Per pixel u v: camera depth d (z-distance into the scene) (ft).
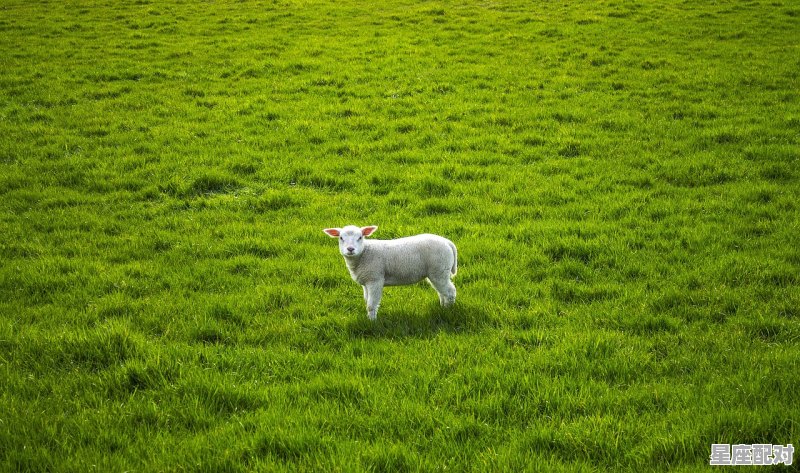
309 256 32.53
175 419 18.54
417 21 92.79
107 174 44.06
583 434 17.47
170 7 100.99
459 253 32.14
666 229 34.53
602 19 89.81
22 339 22.54
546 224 35.68
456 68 70.69
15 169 44.34
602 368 21.13
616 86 63.87
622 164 45.55
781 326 23.58
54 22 89.61
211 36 84.58
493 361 21.86
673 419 18.04
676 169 43.52
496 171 44.86
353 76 68.08
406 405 19.13
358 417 18.62
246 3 104.78
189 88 64.08
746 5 93.91
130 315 25.35
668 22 87.15
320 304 27.27
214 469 16.31
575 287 28.27
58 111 57.62
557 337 23.59
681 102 58.39
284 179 44.19
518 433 17.84
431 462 16.56
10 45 77.82
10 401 18.88
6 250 32.32
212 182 43.01
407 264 24.48
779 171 41.93
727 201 37.78
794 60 68.44
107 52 76.13
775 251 30.60
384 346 23.12
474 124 55.06
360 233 23.48
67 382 20.24
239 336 24.00
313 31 87.61
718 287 27.37
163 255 32.65
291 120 56.18
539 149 49.08
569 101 59.98
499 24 89.76
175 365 21.09
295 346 23.72
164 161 46.39
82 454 16.66
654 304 26.37
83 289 28.09
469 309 26.03
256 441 17.28
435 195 41.55
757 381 19.43
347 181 43.57
